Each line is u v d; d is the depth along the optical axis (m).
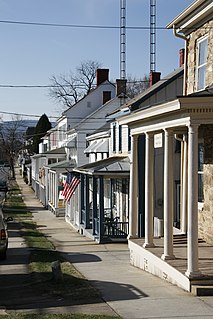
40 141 111.50
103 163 29.41
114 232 28.53
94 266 19.22
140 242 18.89
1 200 59.66
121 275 16.58
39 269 17.97
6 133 133.38
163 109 14.02
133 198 19.72
